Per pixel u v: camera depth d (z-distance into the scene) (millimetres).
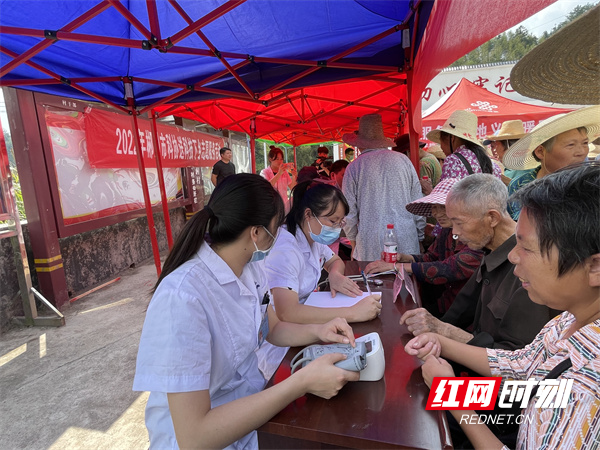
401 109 6051
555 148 1824
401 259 2336
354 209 3023
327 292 1690
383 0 2246
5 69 2230
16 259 3553
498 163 4227
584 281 635
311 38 2836
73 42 2559
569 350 657
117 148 5238
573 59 871
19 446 1978
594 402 591
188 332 864
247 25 2568
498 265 1325
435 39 1131
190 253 1000
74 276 4578
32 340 3350
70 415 2221
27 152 3814
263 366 1529
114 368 2756
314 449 896
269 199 1016
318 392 888
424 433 789
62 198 4285
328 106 6871
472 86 6156
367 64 3027
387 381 986
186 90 3447
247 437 1109
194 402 848
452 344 1088
